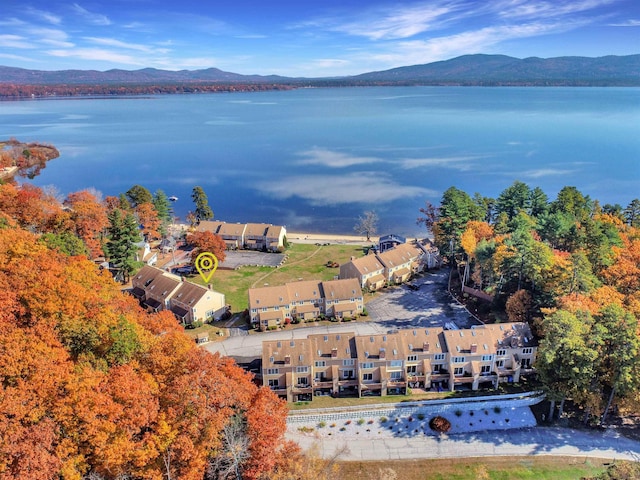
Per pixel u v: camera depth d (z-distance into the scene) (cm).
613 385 6331
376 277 11000
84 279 6359
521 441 6488
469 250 10262
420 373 7500
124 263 10400
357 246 14438
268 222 17575
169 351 5456
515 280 9550
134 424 4303
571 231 10381
